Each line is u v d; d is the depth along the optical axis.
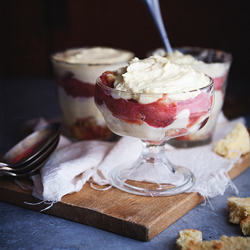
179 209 0.42
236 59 0.79
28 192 0.44
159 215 0.41
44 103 0.75
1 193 0.46
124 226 0.40
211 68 0.51
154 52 0.56
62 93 0.55
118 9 0.86
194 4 0.78
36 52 0.94
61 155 0.49
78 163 0.46
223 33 0.78
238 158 0.49
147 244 0.39
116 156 0.48
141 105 0.40
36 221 0.43
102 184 0.45
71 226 0.42
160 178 0.46
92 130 0.55
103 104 0.43
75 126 0.56
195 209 0.44
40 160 0.47
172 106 0.40
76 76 0.53
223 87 0.53
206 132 0.53
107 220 0.41
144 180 0.45
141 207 0.42
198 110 0.42
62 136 0.54
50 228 0.42
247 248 0.37
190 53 0.58
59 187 0.43
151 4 0.53
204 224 0.42
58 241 0.40
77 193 0.44
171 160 0.50
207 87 0.42
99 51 0.57
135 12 0.84
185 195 0.44
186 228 0.41
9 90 0.83
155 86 0.41
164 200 0.43
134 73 0.42
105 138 0.56
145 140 0.46
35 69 0.95
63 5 0.89
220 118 0.60
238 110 0.65
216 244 0.37
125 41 0.87
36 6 0.90
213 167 0.48
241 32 0.77
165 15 0.80
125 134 0.43
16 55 0.95
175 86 0.41
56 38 0.92
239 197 0.45
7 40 0.94
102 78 0.44
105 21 0.87
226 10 0.77
